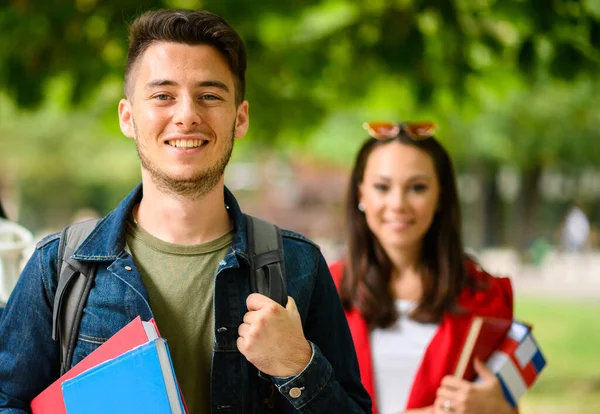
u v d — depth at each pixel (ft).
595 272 71.10
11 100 18.94
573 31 17.80
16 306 6.10
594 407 22.49
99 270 6.10
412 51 18.66
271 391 6.27
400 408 9.66
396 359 9.83
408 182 10.07
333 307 6.61
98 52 18.83
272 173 106.11
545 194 101.09
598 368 28.40
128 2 17.71
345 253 10.57
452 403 8.87
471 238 94.12
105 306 5.99
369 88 22.89
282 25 20.33
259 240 6.38
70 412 5.54
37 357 6.04
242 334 5.82
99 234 6.20
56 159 102.53
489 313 9.87
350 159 66.69
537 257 72.79
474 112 20.74
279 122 23.29
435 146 10.30
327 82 22.00
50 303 6.09
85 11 18.06
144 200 6.32
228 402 6.03
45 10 17.81
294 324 5.87
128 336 5.61
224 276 6.12
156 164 6.00
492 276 10.39
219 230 6.35
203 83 5.97
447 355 9.57
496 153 65.82
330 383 5.99
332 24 21.35
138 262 6.16
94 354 5.68
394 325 9.99
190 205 6.15
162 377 5.36
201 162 5.97
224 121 6.05
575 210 75.66
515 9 17.74
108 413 5.43
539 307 46.50
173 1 17.81
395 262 10.32
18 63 18.48
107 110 22.20
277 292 6.21
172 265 6.15
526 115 54.90
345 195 10.71
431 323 9.93
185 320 6.07
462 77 19.48
